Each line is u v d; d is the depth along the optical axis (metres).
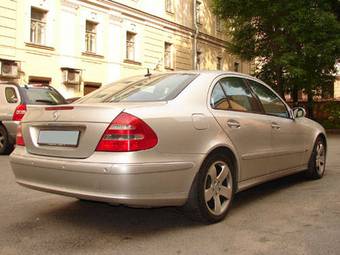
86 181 3.92
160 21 26.34
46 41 19.41
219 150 4.64
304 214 4.91
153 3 25.72
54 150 4.25
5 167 8.36
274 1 21.61
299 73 21.20
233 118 4.93
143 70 25.06
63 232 4.32
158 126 4.04
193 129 4.34
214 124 4.61
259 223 4.58
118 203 3.86
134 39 24.53
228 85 5.21
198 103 4.62
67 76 19.98
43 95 10.95
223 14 23.58
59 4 19.80
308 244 3.92
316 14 20.91
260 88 5.88
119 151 3.85
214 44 33.06
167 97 4.52
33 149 4.48
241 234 4.22
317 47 21.23
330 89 24.55
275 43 22.52
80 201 5.54
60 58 19.95
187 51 29.47
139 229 4.41
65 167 4.04
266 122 5.53
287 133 6.03
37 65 18.94
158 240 4.07
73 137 4.13
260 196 5.84
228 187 4.76
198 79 4.88
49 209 5.18
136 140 3.88
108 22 22.48
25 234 4.26
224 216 4.70
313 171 6.84
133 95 4.76
